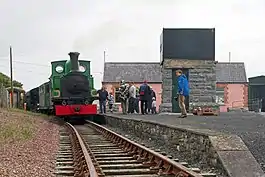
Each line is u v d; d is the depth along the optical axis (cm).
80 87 2806
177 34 2547
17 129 1764
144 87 2556
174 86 2550
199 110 2394
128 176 883
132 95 2752
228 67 5700
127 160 1132
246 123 1620
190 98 2536
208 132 995
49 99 3117
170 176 879
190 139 1091
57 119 3059
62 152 1352
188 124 1436
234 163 848
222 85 5478
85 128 2448
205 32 2550
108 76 5697
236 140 906
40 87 3847
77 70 2839
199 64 2542
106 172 926
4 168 930
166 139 1352
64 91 2791
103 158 1175
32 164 1034
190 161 1050
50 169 1001
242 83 5488
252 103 4022
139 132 1764
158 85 5622
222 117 2106
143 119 1791
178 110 2561
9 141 1438
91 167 874
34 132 1852
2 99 3422
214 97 2544
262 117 2158
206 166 945
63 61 2952
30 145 1415
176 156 1145
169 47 2547
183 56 2547
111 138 1717
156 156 999
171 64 2538
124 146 1428
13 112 2872
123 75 5703
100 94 2998
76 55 2853
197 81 2542
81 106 2725
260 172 816
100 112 3025
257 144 1014
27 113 3183
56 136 1883
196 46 2550
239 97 5478
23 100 5550
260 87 3903
